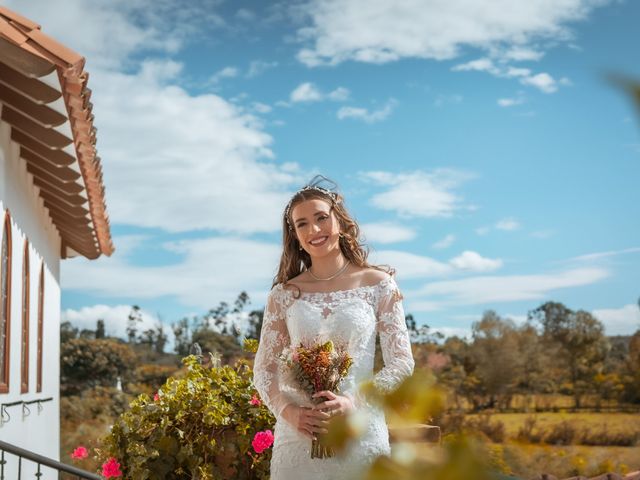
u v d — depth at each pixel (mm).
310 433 2664
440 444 459
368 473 405
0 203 6320
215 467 4164
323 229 2957
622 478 1862
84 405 19547
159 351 27578
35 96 5117
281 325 3018
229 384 4402
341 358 2738
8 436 7031
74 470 5371
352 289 2932
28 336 8562
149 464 4160
